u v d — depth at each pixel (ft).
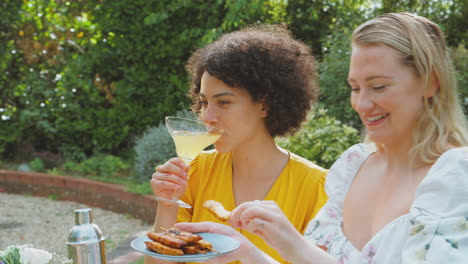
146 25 26.12
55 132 28.04
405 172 4.39
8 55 29.07
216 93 5.99
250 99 6.04
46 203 23.17
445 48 4.28
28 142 29.40
